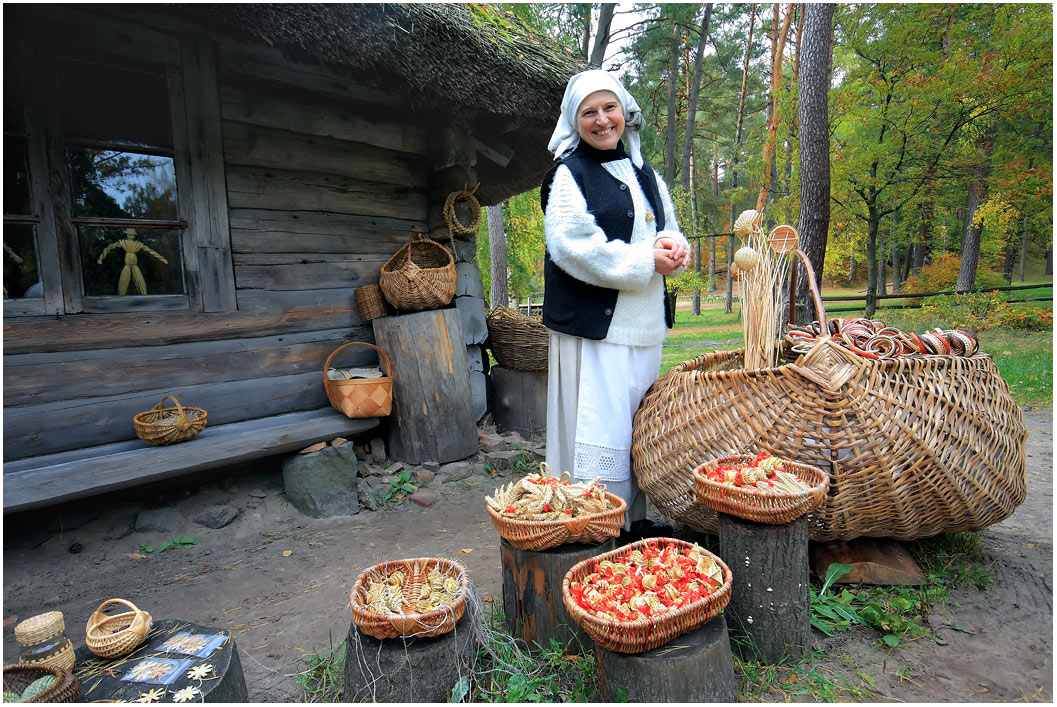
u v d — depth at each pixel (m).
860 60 11.20
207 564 2.71
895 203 12.41
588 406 2.32
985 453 2.05
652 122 19.75
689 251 2.23
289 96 3.54
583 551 1.76
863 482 1.96
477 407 4.57
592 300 2.29
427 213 4.45
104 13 2.76
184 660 1.44
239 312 3.38
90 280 2.88
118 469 2.60
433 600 1.62
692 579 1.56
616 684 1.42
